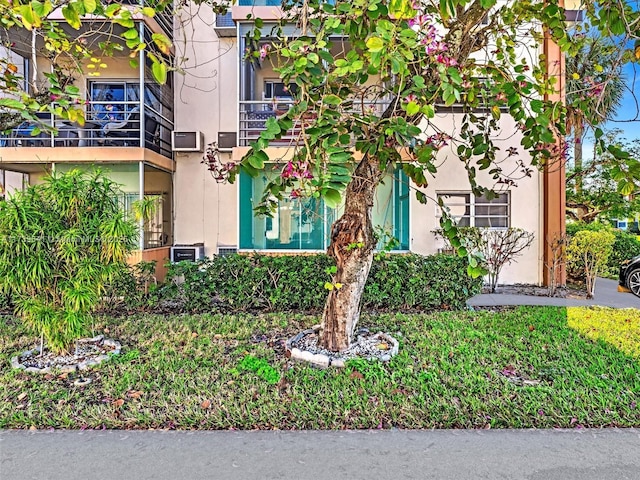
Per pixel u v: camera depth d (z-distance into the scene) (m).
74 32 8.13
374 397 3.59
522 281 9.96
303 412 3.33
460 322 6.02
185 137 9.88
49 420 3.22
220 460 2.77
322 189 2.44
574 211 13.23
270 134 2.88
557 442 2.98
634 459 2.77
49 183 4.43
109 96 10.04
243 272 6.90
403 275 6.99
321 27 3.78
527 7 4.38
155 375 4.08
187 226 10.13
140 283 6.83
